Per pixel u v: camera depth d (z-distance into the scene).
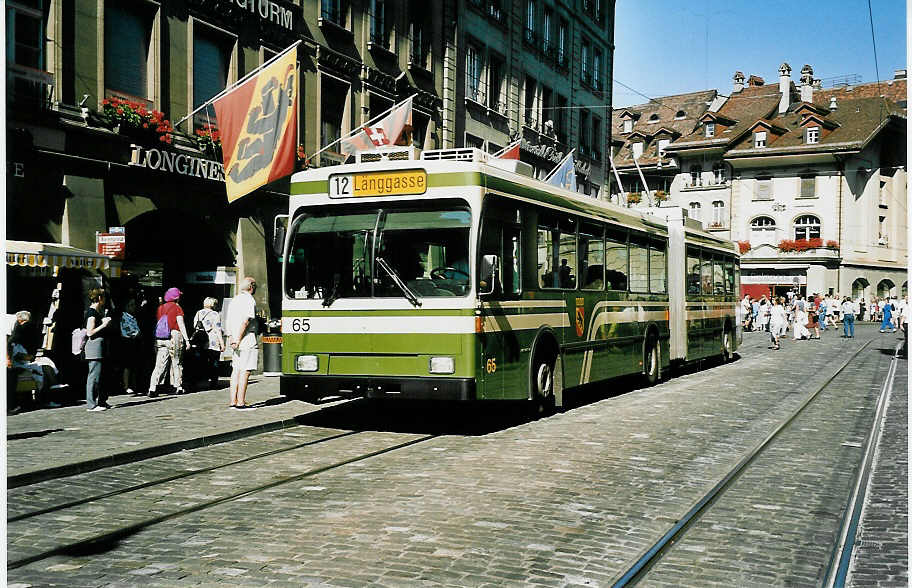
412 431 11.59
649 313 17.50
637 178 72.31
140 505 7.33
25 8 15.09
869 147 63.50
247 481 8.31
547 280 12.82
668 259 18.89
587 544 6.22
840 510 7.41
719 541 6.43
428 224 10.91
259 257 20.62
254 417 12.23
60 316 15.40
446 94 29.25
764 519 7.09
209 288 20.12
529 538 6.34
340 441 10.74
